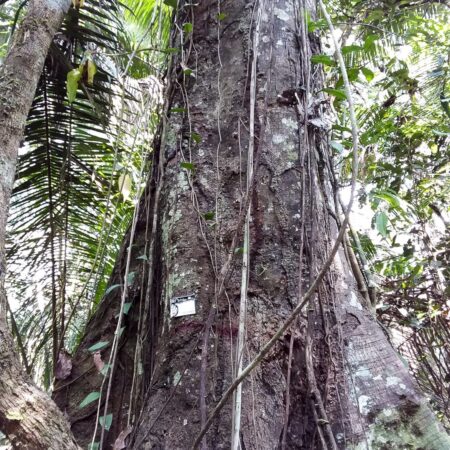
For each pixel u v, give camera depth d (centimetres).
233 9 196
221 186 163
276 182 160
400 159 276
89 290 287
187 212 161
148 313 162
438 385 242
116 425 160
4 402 95
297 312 100
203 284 147
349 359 142
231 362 132
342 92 154
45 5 155
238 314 140
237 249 142
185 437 125
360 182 241
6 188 118
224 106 177
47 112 263
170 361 140
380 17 287
